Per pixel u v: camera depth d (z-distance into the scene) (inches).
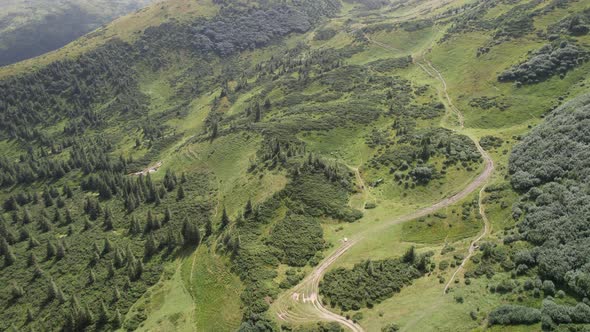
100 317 3489.2
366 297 3105.3
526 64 6461.6
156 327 3344.0
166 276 3946.9
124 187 5925.2
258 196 4785.9
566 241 2748.5
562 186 3383.4
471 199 4124.0
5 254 4475.9
